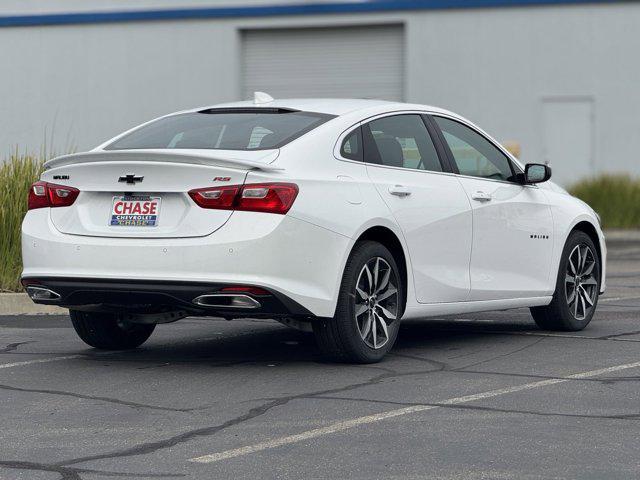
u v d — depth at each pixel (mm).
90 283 8727
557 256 11125
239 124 9398
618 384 8445
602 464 6238
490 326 11773
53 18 38688
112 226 8758
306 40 37688
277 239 8406
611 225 29906
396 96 37062
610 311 13062
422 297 9648
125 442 6742
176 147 9195
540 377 8719
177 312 9266
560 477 5996
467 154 10438
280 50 37906
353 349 9062
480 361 9461
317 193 8703
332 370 9000
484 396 7988
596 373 8898
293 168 8688
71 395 8117
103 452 6520
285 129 9180
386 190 9320
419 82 36375
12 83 39125
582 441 6727
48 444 6707
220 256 8383
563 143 35438
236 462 6293
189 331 11406
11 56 39125
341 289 8922
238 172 8461
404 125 9906
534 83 35531
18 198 14023
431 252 9703
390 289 9336
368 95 37312
